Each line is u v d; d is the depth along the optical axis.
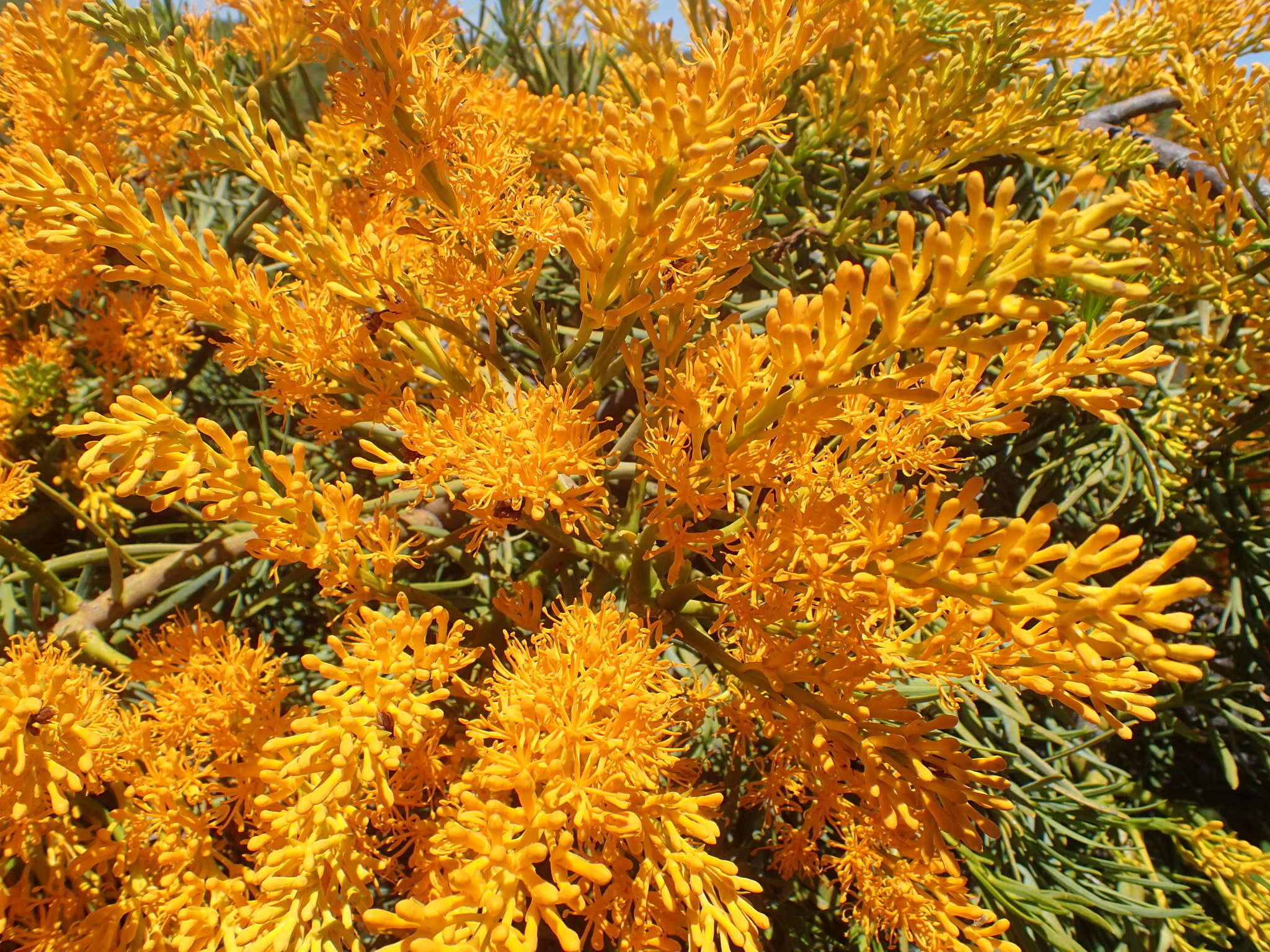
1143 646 0.17
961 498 0.18
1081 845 0.37
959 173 0.37
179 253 0.23
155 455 0.20
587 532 0.25
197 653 0.27
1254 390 0.37
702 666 0.36
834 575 0.21
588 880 0.22
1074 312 0.37
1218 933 0.35
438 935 0.17
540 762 0.19
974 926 0.25
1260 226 0.36
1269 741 0.35
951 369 0.23
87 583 0.37
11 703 0.22
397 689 0.20
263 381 0.37
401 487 0.23
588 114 0.38
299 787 0.21
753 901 0.37
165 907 0.24
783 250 0.40
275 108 0.43
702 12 0.39
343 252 0.26
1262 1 0.43
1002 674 0.20
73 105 0.34
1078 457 0.41
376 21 0.22
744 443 0.20
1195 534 0.40
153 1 0.37
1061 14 0.35
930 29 0.35
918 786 0.21
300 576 0.34
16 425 0.40
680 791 0.27
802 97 0.42
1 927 0.25
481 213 0.24
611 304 0.26
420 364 0.27
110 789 0.31
